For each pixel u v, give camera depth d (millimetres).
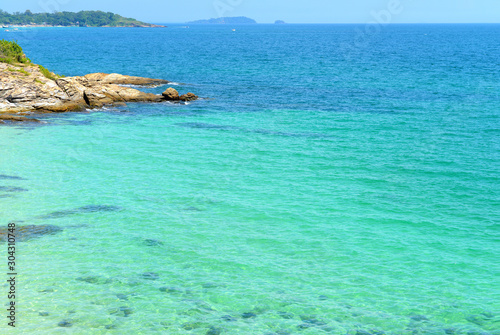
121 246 24391
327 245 25094
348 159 40906
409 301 20078
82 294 19797
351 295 20453
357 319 18750
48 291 19875
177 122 54250
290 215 28906
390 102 70812
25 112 54156
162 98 66500
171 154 41438
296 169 38062
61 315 18234
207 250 24266
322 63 136750
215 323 18188
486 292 20859
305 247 24828
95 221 27266
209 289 20625
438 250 24703
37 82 56031
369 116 60000
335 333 17828
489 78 102125
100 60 132625
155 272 21922
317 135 49469
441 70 118125
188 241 25219
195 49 193625
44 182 33250
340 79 99562
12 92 53625
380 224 27844
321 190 33344
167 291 20328
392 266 23016
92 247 24109
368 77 103188
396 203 31094
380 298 20266
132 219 27766
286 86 87438
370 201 31406
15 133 46312
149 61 132875
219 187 33594
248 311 19078
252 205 30375
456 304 19938
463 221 28391
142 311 18781
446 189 33781
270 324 18266
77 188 32438
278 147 44406
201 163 39094
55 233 25484
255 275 21938
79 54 153500
